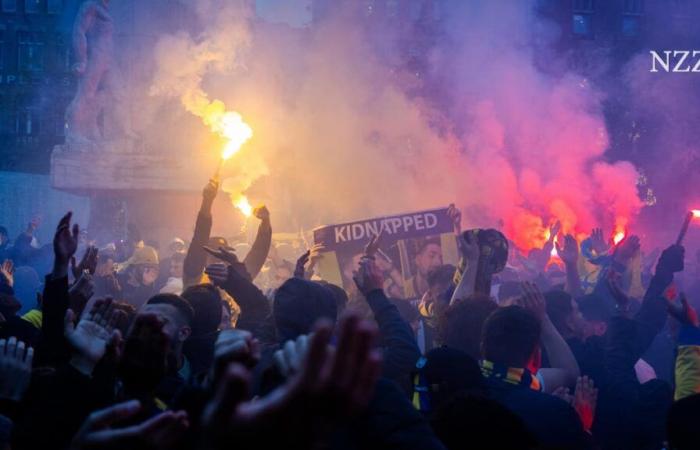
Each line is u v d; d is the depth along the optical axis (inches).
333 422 55.7
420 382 142.8
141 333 101.5
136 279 384.2
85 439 73.9
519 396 148.2
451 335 177.6
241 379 55.7
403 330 146.1
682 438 120.3
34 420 118.4
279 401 55.7
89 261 189.2
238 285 172.6
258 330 151.9
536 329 154.6
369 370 55.6
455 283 212.2
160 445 73.2
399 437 109.1
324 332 56.0
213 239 232.4
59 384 120.3
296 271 209.5
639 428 176.4
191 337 158.4
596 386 193.8
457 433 113.6
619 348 181.2
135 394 101.3
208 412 56.7
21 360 127.1
